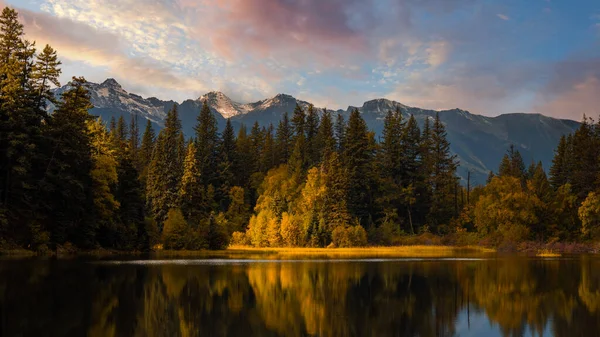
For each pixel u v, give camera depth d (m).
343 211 74.31
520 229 70.88
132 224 58.44
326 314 20.02
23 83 43.88
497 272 35.94
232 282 28.88
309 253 60.47
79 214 48.75
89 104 48.62
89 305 20.42
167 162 81.94
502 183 79.62
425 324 18.59
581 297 24.89
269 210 81.38
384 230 76.56
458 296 24.89
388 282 29.78
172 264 40.38
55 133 44.94
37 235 42.78
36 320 17.31
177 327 17.19
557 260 48.47
